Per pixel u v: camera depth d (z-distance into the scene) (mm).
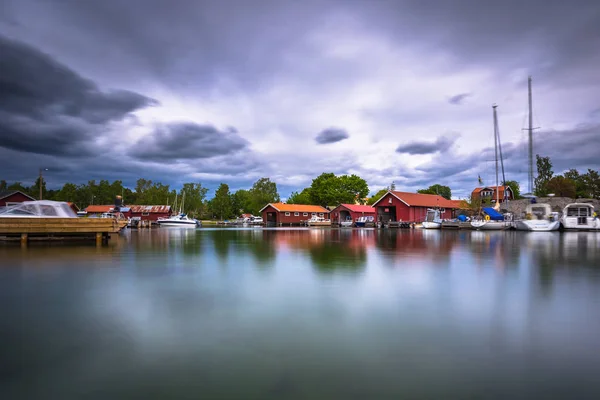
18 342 4379
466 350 4133
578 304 6035
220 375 3547
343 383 3387
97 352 4090
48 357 3967
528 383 3396
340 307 5879
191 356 3986
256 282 7891
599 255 13172
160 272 9211
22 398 3139
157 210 71625
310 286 7473
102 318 5305
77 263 10852
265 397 3133
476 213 51875
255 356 3979
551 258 12227
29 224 17438
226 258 12258
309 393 3205
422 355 4000
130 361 3857
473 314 5488
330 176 85438
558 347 4223
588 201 47000
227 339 4473
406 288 7270
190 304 6062
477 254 13641
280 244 18859
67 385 3359
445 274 8922
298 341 4402
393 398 3123
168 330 4801
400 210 55719
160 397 3143
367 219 62375
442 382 3410
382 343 4336
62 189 100875
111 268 9867
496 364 3791
